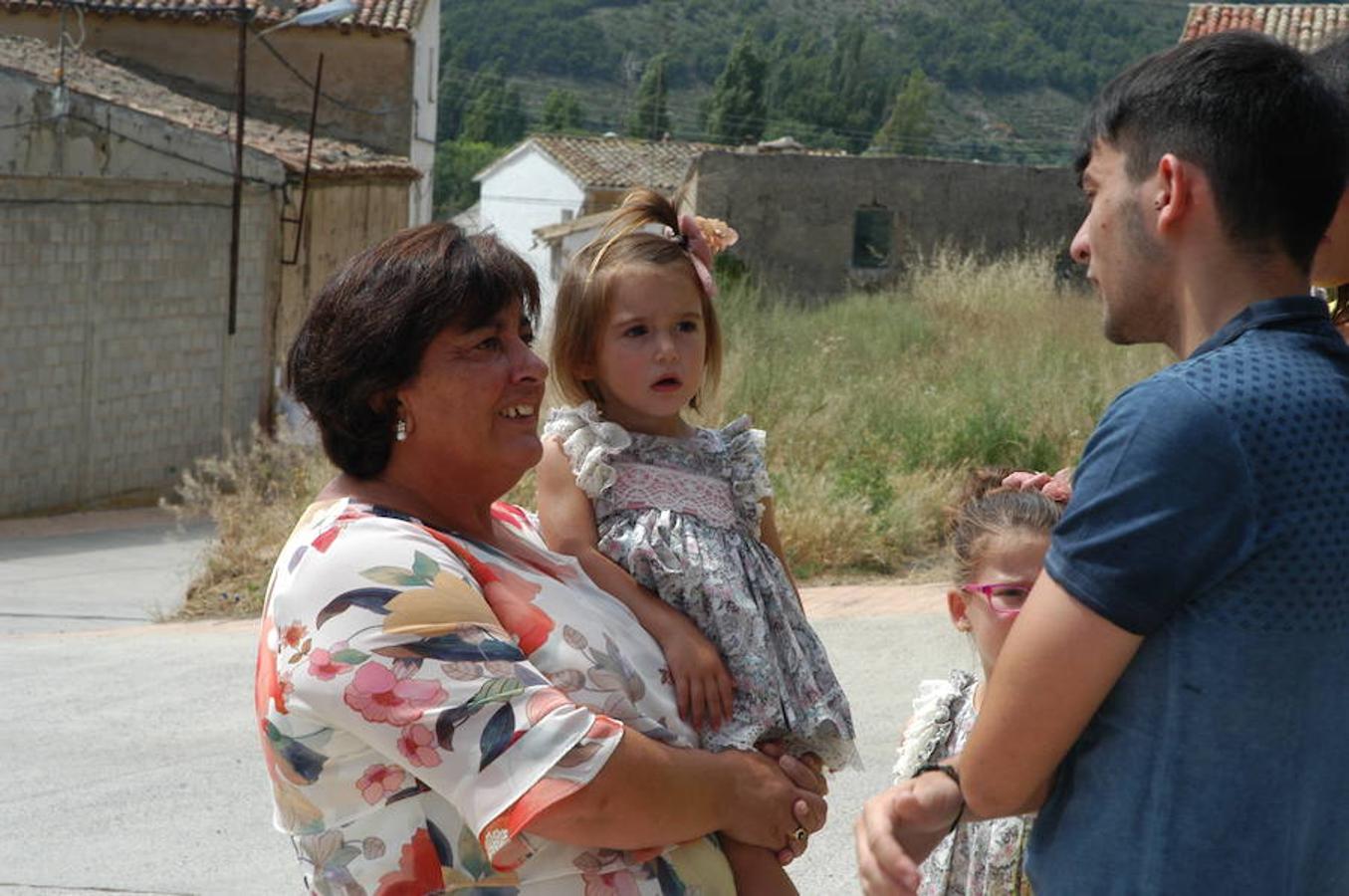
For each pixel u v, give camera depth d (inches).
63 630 404.5
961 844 111.1
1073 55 5339.6
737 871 101.4
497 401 96.2
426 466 98.3
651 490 114.0
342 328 95.6
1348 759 78.0
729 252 1198.3
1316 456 74.4
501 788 86.6
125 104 803.4
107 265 745.6
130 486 775.7
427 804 89.7
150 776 241.9
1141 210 79.7
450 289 94.6
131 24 1125.7
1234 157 76.5
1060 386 513.0
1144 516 74.0
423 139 1275.8
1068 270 1244.5
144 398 780.6
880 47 4909.0
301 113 1144.8
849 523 378.0
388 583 89.3
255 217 855.7
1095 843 77.7
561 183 1919.3
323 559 90.9
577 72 5369.1
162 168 813.9
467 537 98.8
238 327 852.0
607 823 88.7
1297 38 942.4
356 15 1123.3
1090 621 74.8
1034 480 116.8
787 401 488.1
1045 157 4352.9
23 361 701.9
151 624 393.7
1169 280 80.0
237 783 238.5
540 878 90.4
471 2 5541.3
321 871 91.3
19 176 686.5
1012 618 109.3
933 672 271.1
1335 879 79.5
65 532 647.8
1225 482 73.4
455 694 87.4
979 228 1241.4
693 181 1227.9
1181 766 75.1
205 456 830.5
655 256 116.6
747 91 3703.3
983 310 775.1
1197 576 74.0
